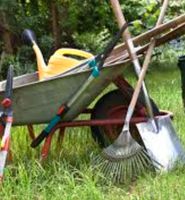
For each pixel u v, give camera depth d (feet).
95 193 9.96
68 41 34.50
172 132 12.04
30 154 12.42
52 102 11.54
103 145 12.93
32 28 32.14
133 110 11.74
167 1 12.54
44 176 10.91
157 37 11.96
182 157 11.72
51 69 12.51
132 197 10.03
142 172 11.21
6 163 11.39
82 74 11.33
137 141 12.42
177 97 20.34
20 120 11.64
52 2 32.24
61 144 12.29
